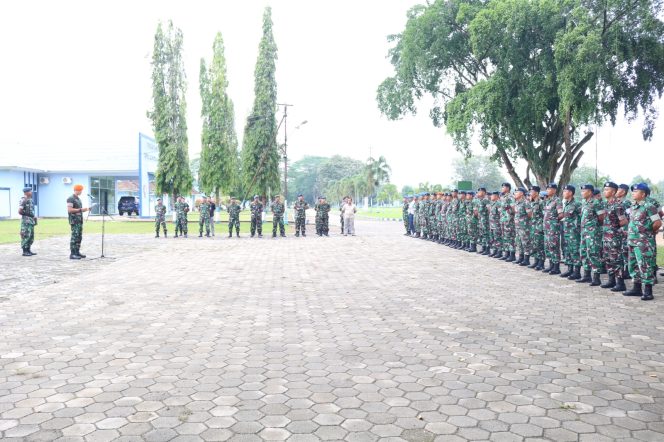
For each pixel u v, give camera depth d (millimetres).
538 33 18281
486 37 18625
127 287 8922
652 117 18688
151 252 15430
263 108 36500
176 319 6457
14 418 3438
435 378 4273
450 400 3795
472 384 4133
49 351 5016
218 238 22141
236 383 4141
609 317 6688
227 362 4695
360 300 7809
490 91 18781
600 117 19500
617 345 5332
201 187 38219
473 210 15602
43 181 44406
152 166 46750
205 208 22906
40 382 4141
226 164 36938
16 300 7672
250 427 3322
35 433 3209
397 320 6441
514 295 8320
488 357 4875
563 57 16500
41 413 3521
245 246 17891
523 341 5465
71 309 7039
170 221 36875
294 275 10570
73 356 4859
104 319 6434
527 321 6426
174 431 3254
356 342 5391
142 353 4965
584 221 9531
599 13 16859
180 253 15164
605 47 16719
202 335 5664
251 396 3859
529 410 3619
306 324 6211
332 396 3865
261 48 36188
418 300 7820
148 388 4016
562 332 5875
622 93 18516
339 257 14227
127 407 3633
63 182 44438
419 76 23359
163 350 5070
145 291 8523
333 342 5391
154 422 3383
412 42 21484
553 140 21328
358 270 11414
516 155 23516
